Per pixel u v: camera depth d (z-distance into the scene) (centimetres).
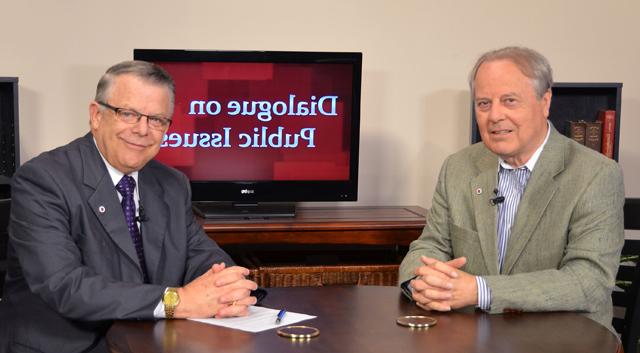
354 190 401
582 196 248
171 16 407
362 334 202
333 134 397
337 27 423
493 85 248
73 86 400
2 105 380
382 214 402
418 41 430
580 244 243
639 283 258
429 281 225
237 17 414
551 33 443
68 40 398
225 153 392
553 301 228
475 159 278
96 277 224
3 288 258
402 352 188
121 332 203
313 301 235
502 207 265
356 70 394
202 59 384
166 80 244
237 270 223
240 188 394
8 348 237
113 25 402
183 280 262
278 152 395
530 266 256
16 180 239
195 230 272
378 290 250
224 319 215
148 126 240
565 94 433
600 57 450
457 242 271
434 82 433
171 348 189
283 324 210
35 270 228
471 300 225
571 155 260
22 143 397
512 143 250
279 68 390
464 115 437
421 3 429
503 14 437
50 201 235
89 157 246
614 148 416
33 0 393
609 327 243
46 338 233
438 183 285
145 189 257
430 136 435
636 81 453
